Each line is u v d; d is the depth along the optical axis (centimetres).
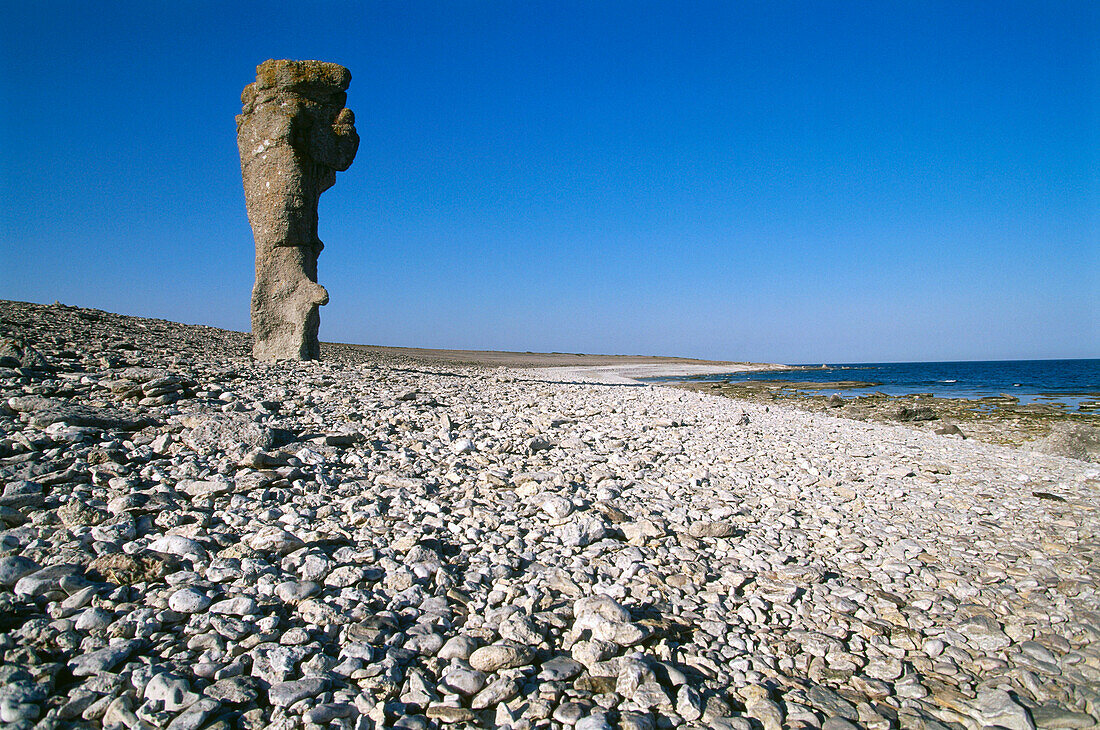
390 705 326
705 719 345
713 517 670
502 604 440
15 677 305
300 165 1573
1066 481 945
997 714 369
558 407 1339
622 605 436
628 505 668
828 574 551
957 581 543
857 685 396
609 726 323
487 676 360
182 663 336
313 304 1609
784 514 702
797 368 12000
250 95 1592
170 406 816
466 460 773
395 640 378
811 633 447
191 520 499
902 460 1088
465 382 1716
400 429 880
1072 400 3500
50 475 531
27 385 830
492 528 570
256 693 320
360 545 495
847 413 2445
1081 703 388
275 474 607
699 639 425
